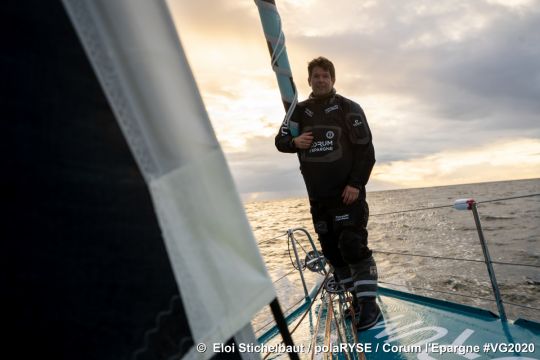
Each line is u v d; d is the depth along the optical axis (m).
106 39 0.83
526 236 26.69
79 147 0.75
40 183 0.69
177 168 0.92
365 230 2.93
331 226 2.95
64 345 0.69
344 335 2.63
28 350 0.66
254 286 1.02
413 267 18.94
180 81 0.96
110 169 0.80
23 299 0.66
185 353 0.85
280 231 37.19
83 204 0.75
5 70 0.68
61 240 0.71
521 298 12.46
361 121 2.77
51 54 0.73
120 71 0.85
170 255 0.87
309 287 6.36
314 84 2.92
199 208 0.95
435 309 3.14
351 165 2.80
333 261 3.14
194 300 0.89
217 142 1.03
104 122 0.80
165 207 0.88
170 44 0.95
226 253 0.98
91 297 0.74
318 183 2.86
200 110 1.00
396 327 2.89
